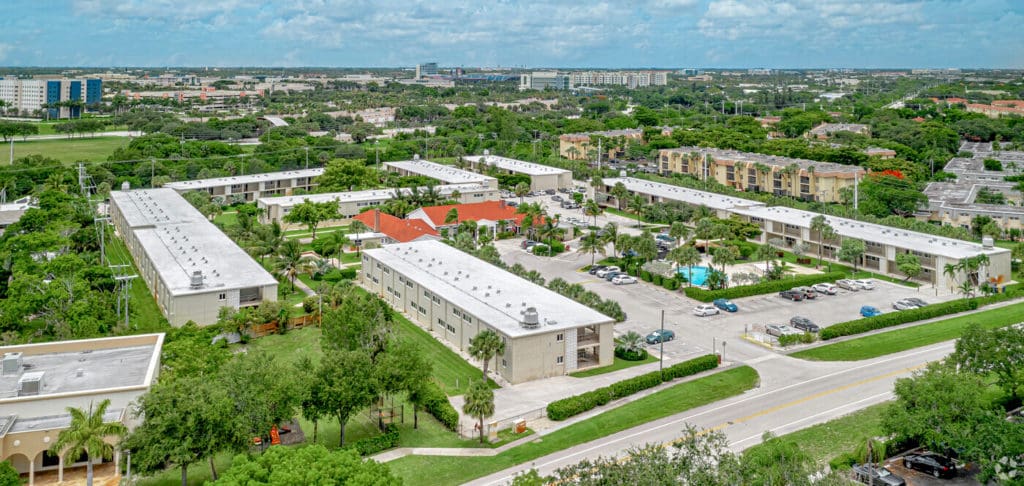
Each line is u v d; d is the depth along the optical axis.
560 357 116.81
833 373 116.56
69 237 177.88
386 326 111.31
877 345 127.94
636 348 124.38
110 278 140.12
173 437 78.38
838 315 145.88
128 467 82.56
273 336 133.50
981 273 163.12
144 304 148.88
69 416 86.12
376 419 101.94
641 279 172.25
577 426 98.44
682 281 163.88
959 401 85.38
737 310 149.00
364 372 92.56
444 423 100.44
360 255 193.88
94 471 86.19
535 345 114.12
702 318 144.38
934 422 85.50
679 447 75.25
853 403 104.94
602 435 96.25
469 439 95.69
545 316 121.38
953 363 100.12
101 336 119.81
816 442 92.25
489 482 84.69
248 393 83.38
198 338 111.00
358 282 170.25
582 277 173.88
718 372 116.62
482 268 151.38
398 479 71.69
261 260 183.38
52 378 93.81
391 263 155.50
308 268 163.25
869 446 80.69
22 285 125.75
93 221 196.88
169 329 120.44
